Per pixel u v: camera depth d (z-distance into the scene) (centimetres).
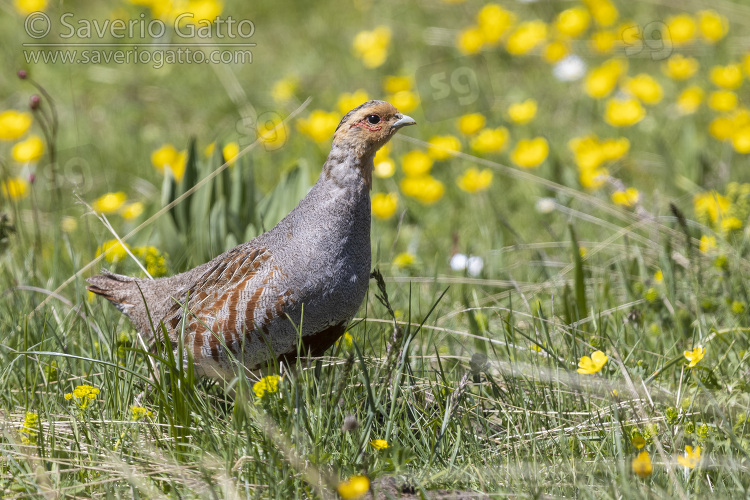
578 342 816
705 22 1556
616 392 711
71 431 677
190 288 765
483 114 1661
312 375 713
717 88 1661
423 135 1596
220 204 1048
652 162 1412
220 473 607
